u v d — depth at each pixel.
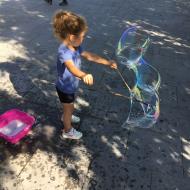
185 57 2.99
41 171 1.58
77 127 1.90
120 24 3.66
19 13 3.65
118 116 2.03
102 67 2.61
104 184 1.54
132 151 1.76
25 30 3.19
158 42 3.26
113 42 3.14
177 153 1.79
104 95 2.24
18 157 1.65
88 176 1.57
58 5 4.08
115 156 1.71
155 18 4.06
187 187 1.58
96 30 3.40
